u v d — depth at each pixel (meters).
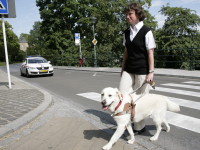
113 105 3.40
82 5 33.34
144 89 4.05
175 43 28.38
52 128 4.44
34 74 15.82
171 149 3.51
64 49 34.28
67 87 10.23
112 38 31.48
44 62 17.30
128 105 3.40
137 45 3.82
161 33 30.66
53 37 33.22
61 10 34.03
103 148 3.46
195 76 11.21
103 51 28.88
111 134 4.12
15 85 10.39
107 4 29.97
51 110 5.85
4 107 5.96
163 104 3.71
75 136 4.02
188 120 4.86
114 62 22.62
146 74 3.92
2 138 4.00
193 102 6.34
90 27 34.72
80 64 25.69
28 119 4.80
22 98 7.16
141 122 4.14
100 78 13.05
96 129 4.38
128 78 4.12
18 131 4.32
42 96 7.43
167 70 14.85
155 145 3.65
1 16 8.98
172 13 30.23
